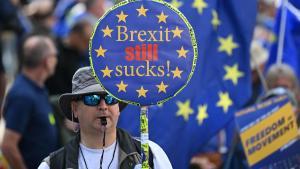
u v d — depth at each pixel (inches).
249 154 351.9
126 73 261.4
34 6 568.1
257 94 428.1
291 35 456.8
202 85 370.6
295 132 348.2
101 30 261.6
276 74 415.5
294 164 348.8
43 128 388.2
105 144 267.3
